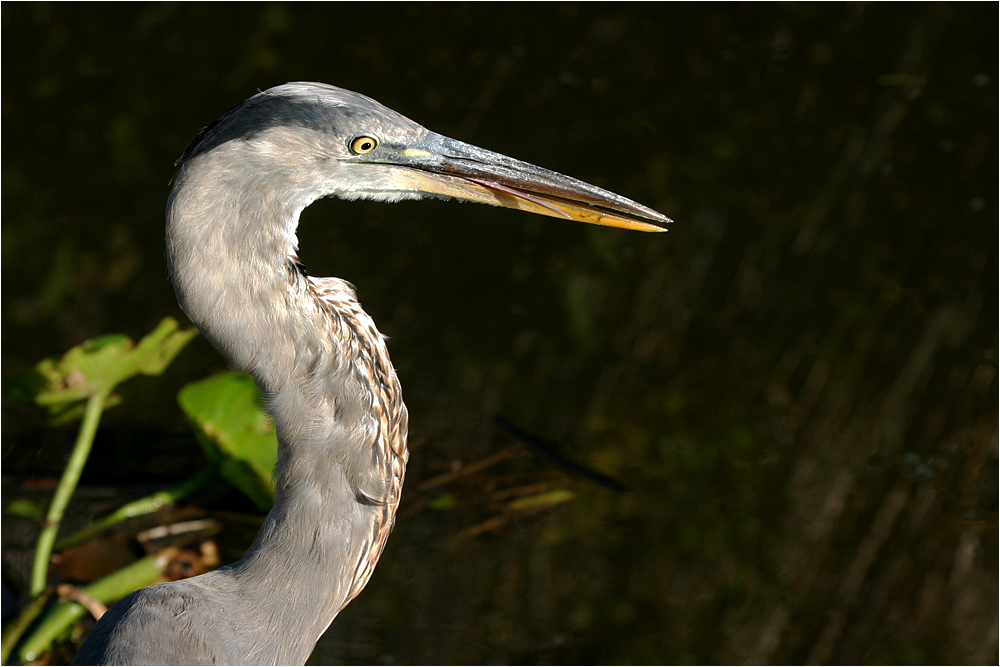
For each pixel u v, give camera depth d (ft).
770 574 29.58
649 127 45.96
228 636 16.55
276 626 16.99
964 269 39.63
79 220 40.45
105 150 43.70
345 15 52.21
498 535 30.14
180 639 16.07
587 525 30.63
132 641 15.87
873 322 37.96
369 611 27.76
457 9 52.90
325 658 26.37
